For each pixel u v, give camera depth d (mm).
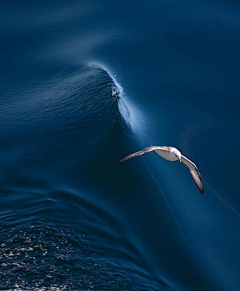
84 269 17969
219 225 23516
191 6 42812
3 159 25297
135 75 33875
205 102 32094
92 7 43000
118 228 20688
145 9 42344
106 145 25266
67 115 28516
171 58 36031
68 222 20375
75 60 35594
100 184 23250
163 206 22984
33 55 37000
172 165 26609
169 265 19969
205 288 19656
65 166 24422
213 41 38312
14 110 30375
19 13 42438
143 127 28406
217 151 28344
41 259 18000
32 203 21562
